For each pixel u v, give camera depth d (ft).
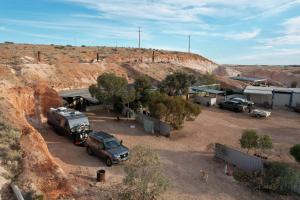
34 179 49.01
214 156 77.66
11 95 86.53
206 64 368.89
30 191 45.78
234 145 88.07
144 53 313.12
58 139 84.02
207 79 200.44
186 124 110.32
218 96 178.29
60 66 165.07
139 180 50.34
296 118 131.03
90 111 120.47
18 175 48.65
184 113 102.42
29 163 51.62
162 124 96.37
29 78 127.34
